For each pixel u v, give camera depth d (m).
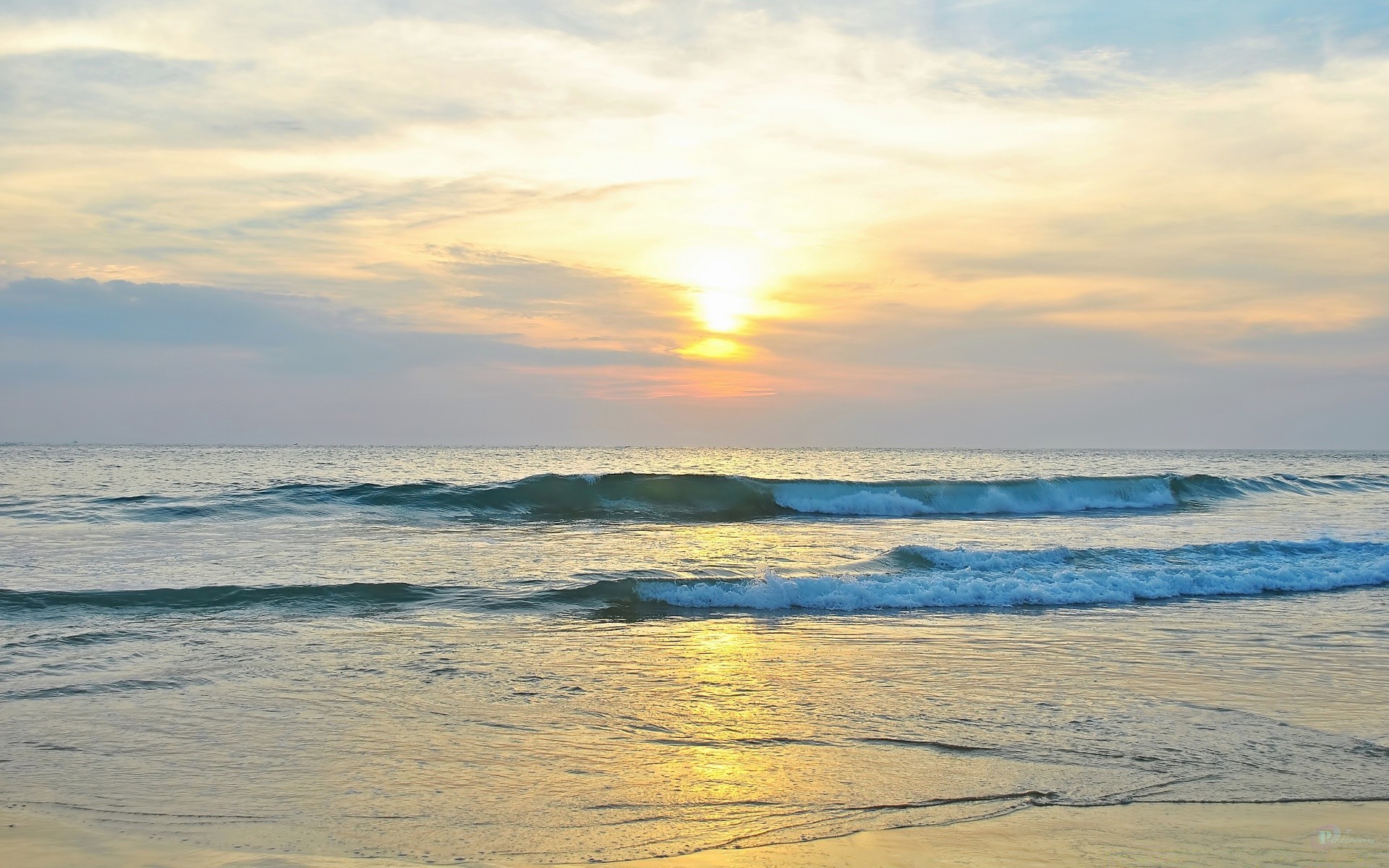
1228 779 5.66
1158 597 13.14
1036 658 9.13
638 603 12.01
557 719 6.96
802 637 10.19
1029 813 5.06
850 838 4.68
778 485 29.09
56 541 18.06
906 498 29.59
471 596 12.21
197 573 14.24
